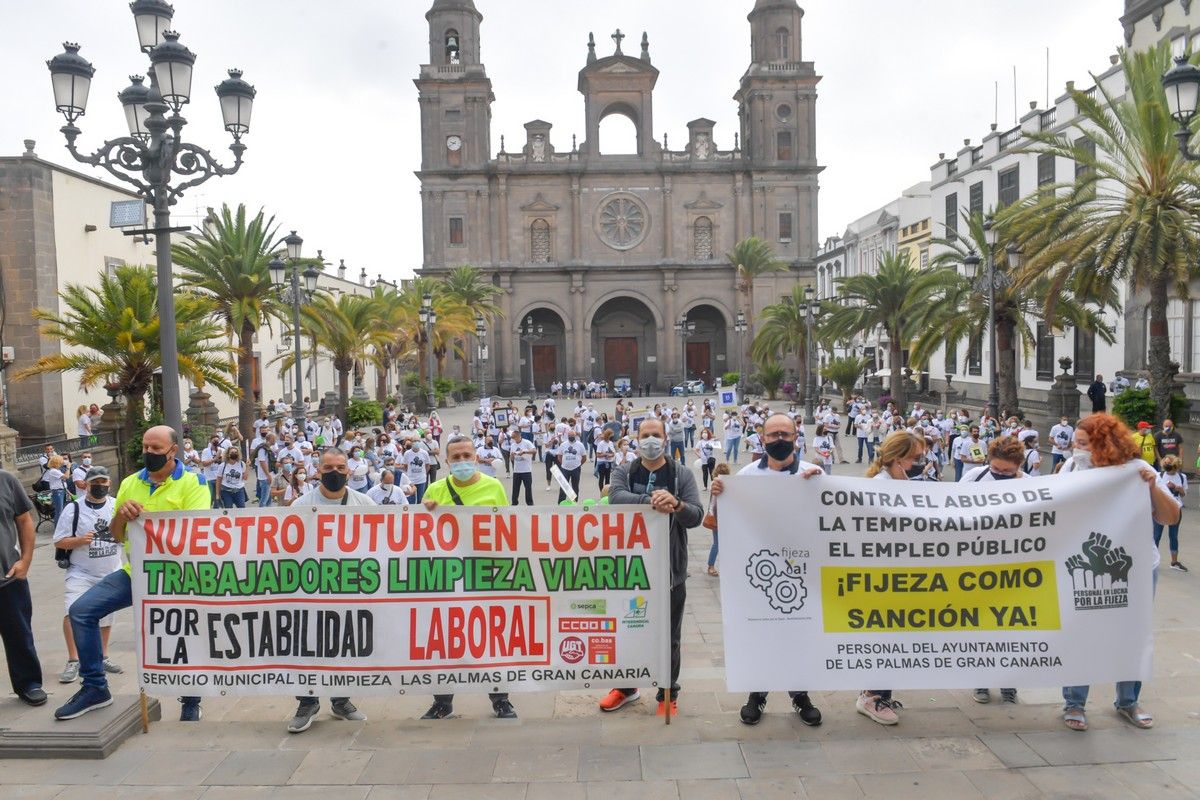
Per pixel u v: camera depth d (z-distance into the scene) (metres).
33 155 26.09
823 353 62.25
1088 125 29.39
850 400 43.03
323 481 6.21
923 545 5.83
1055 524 5.84
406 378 52.25
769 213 67.81
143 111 11.54
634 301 72.44
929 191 51.06
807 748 5.59
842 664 5.84
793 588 5.86
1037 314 25.73
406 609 5.93
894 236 53.12
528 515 5.92
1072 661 5.82
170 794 5.11
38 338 26.34
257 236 28.08
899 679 5.84
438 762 5.47
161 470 6.20
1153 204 17.14
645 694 6.77
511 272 67.00
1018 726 5.89
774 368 56.09
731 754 5.52
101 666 6.09
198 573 5.96
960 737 5.71
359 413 39.69
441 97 66.75
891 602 5.86
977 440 19.27
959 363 41.12
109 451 21.62
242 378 28.34
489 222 67.69
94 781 5.29
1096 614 5.84
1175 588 10.35
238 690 5.97
